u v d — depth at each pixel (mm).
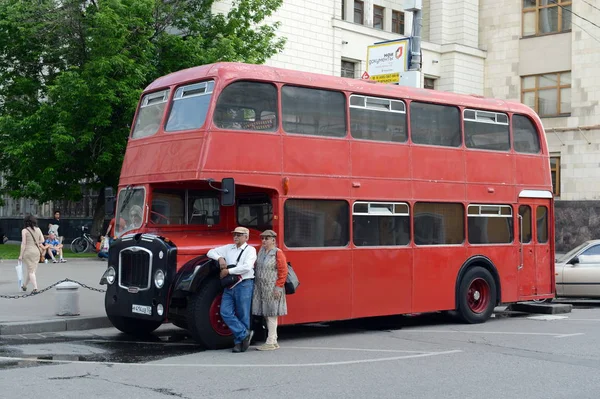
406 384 9375
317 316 13234
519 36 40969
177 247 11922
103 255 28875
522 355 11680
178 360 10977
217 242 12469
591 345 12734
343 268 13617
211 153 12094
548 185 17578
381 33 38125
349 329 14969
